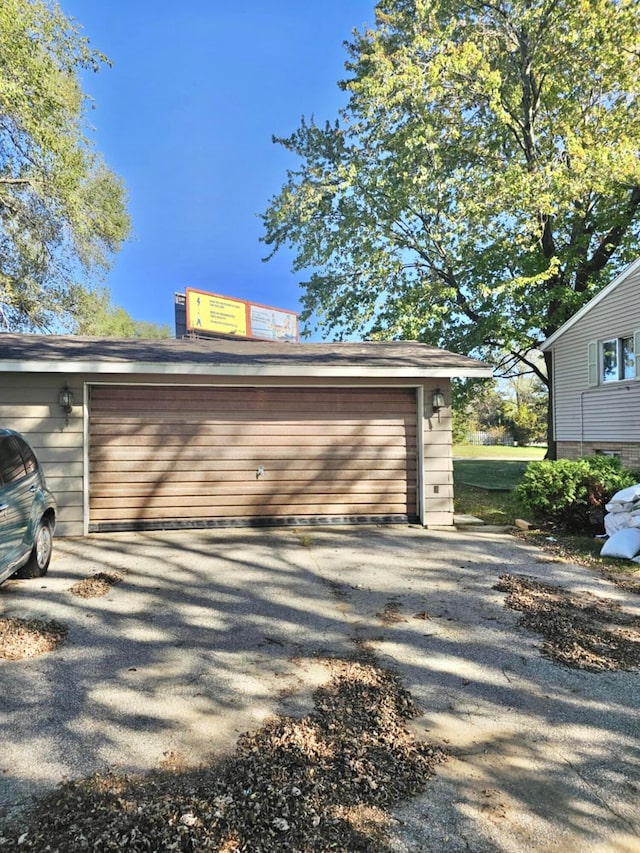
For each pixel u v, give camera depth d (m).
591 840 2.06
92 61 14.34
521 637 4.09
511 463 23.25
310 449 8.34
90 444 7.79
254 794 2.29
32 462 5.68
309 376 8.09
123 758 2.56
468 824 2.14
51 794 2.29
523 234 16.91
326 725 2.86
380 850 2.00
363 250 19.05
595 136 16.14
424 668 3.58
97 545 7.03
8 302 17.62
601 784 2.41
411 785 2.38
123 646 3.89
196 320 39.22
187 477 8.03
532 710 3.05
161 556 6.47
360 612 4.64
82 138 15.16
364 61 18.12
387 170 18.42
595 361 15.16
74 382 7.64
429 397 8.51
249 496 8.20
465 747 2.69
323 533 7.82
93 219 17.67
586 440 15.72
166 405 8.00
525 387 53.25
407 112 17.27
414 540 7.41
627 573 5.84
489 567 6.07
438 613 4.61
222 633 4.16
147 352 8.32
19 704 3.06
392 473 8.52
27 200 15.92
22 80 12.82
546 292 17.48
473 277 18.77
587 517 7.89
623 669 3.58
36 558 5.45
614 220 17.06
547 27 16.02
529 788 2.38
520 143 17.75
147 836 2.04
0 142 14.23
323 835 2.06
